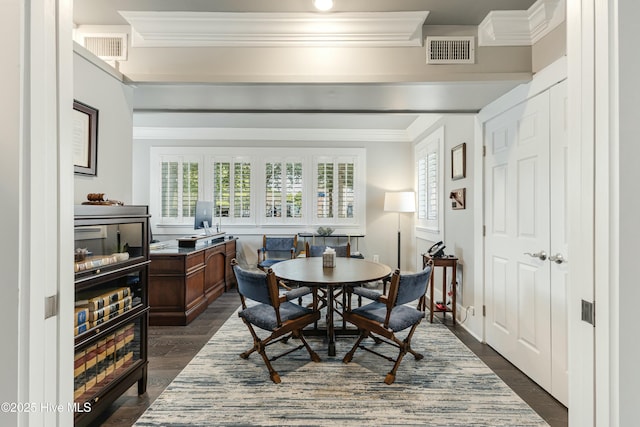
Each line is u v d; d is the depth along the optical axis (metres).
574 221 0.83
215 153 4.95
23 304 0.72
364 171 4.99
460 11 1.93
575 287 0.83
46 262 0.78
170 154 4.92
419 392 1.89
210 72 2.04
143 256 1.87
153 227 4.89
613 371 0.72
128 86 2.09
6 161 0.71
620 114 0.71
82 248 1.55
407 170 4.99
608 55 0.73
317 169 5.00
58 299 0.82
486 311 2.57
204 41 2.03
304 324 2.27
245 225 4.95
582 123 0.80
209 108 2.55
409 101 2.42
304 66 2.03
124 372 1.74
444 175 3.50
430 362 2.26
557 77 1.82
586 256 0.79
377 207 5.01
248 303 3.74
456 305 3.13
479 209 2.65
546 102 1.92
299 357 2.35
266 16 1.95
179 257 3.07
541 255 1.95
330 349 2.37
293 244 4.80
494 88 2.17
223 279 4.25
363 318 2.20
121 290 1.73
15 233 0.72
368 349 2.38
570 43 0.84
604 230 0.74
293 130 4.93
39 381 0.76
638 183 0.70
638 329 0.71
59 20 0.82
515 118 2.21
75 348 1.41
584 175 0.80
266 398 1.83
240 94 2.25
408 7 1.89
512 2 1.84
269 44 2.03
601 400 0.75
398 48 2.05
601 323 0.75
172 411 1.72
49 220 0.79
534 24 1.94
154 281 3.05
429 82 2.04
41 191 0.76
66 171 0.85
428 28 2.07
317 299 2.67
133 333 1.88
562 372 1.80
